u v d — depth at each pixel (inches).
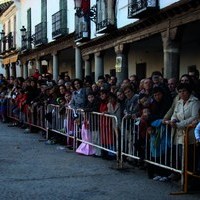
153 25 506.0
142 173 322.3
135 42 586.6
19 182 296.2
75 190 275.1
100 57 706.2
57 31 880.3
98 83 457.7
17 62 1316.4
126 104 353.7
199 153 261.7
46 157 391.5
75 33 776.9
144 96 331.3
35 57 1101.1
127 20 584.1
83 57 782.5
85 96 437.7
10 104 703.7
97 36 706.8
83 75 839.7
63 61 1133.1
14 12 1349.7
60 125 470.0
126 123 335.6
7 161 371.9
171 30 460.8
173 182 293.4
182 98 279.9
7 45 1427.2
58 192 270.4
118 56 614.5
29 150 432.8
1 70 1568.7
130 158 348.5
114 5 620.1
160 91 307.0
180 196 260.1
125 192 269.4
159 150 293.3
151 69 730.8
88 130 398.6
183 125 272.7
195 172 261.4
